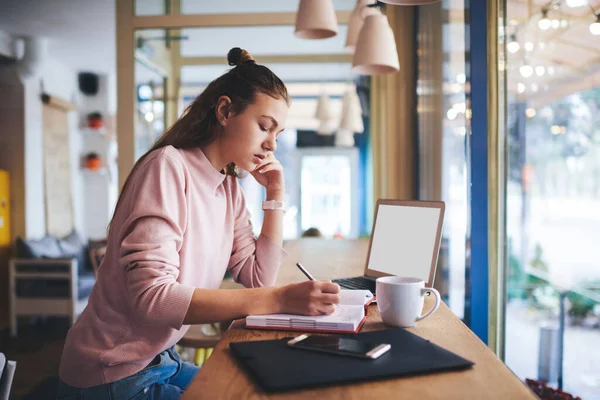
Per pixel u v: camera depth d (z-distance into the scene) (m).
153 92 3.85
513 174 1.89
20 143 5.52
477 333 1.94
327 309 1.01
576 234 1.56
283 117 1.20
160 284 0.98
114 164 7.24
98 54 6.03
